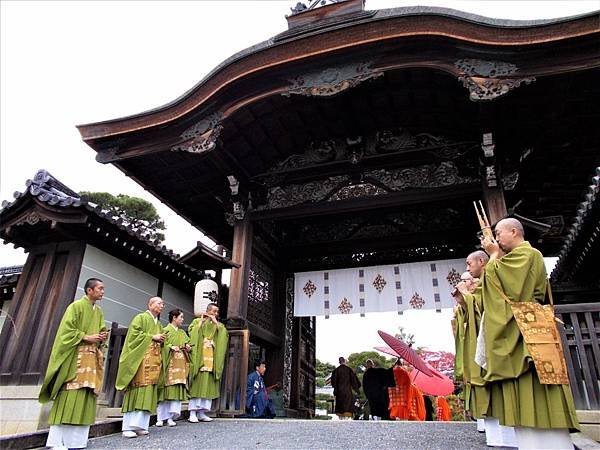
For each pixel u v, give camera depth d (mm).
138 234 10305
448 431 6047
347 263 12586
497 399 3281
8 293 10727
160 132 9484
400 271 11938
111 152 9844
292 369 12000
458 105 9062
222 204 11492
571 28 7023
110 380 8820
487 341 3344
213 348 7938
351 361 33938
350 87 8289
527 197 10812
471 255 4945
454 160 9797
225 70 8883
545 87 7746
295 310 12281
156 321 7066
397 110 9648
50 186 9961
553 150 9188
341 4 9070
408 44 8008
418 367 9750
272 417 9297
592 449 4387
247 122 9672
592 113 8203
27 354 8766
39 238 9914
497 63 7539
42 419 8008
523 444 3104
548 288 3480
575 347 5613
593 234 8820
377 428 6387
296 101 9352
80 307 5699
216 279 11148
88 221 9148
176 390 7051
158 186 11031
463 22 7539
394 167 10336
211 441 5691
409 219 12289
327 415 20875
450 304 11219
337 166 10500
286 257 12945
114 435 6410
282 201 10914
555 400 3004
